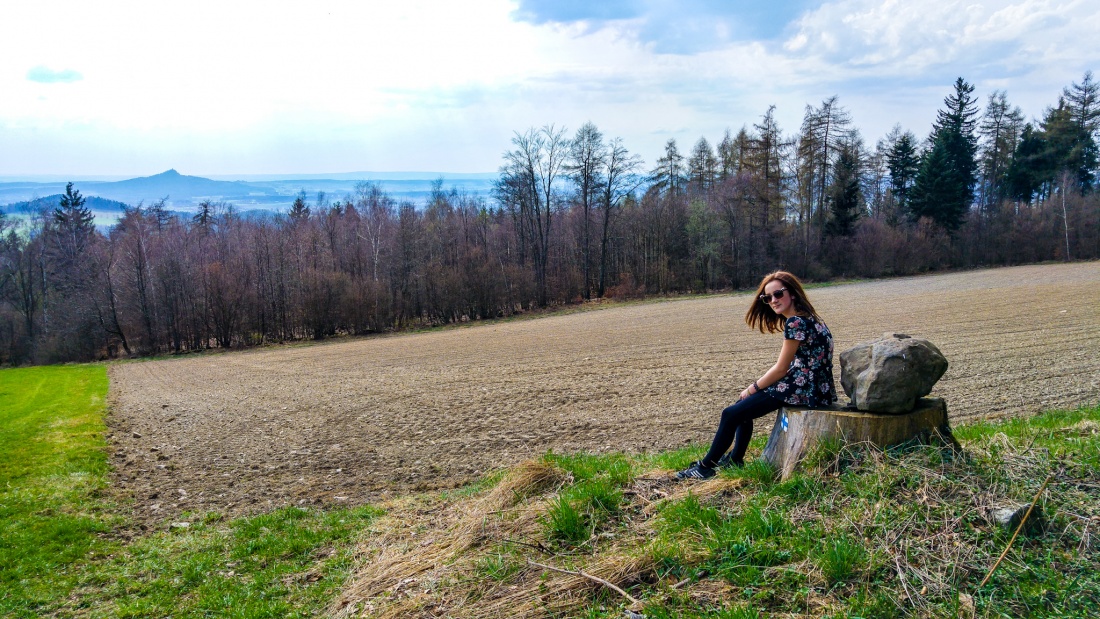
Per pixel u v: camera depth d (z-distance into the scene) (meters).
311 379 23.23
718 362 19.61
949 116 70.00
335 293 47.16
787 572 3.15
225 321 45.72
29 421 14.27
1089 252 61.22
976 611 2.78
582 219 62.09
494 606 3.37
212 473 9.51
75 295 47.56
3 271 51.34
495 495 5.00
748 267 58.62
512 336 34.06
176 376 28.09
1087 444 4.16
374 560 4.82
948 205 63.25
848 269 61.22
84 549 6.09
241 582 4.98
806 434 4.12
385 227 54.69
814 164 60.38
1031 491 3.51
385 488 8.24
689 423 11.45
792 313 4.40
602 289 57.88
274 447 11.39
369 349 34.59
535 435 11.23
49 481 8.70
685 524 3.76
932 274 60.59
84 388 23.28
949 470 3.71
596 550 3.74
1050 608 2.74
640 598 3.18
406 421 13.31
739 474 4.29
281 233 51.25
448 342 34.09
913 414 3.94
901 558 3.14
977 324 24.75
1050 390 12.12
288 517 6.85
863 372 4.06
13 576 5.43
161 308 46.84
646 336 28.83
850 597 2.94
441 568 4.00
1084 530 3.17
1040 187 68.56
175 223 59.38
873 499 3.59
